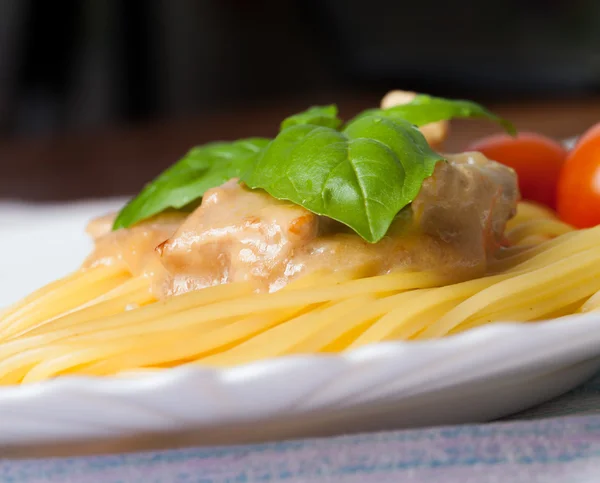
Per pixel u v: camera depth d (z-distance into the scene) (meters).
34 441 0.33
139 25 1.29
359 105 1.11
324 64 1.35
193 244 0.36
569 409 0.36
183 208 0.39
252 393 0.31
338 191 0.34
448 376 0.32
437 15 1.23
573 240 0.39
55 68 1.26
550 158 0.48
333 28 1.29
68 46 1.25
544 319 0.37
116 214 0.41
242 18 1.34
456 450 0.32
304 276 0.36
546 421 0.33
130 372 0.35
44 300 0.39
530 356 0.32
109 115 1.31
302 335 0.36
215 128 0.98
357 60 1.29
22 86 1.25
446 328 0.36
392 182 0.34
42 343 0.36
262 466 0.32
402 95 0.43
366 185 0.34
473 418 0.34
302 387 0.32
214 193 0.37
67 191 0.73
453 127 0.84
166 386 0.31
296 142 0.35
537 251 0.39
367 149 0.35
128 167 0.81
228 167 0.38
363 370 0.31
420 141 0.36
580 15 1.17
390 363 0.31
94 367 0.36
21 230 0.54
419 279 0.37
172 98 1.36
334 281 0.36
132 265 0.38
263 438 0.33
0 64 1.22
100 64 1.28
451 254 0.37
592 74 1.17
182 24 1.33
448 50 1.24
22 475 0.32
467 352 0.32
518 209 0.45
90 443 0.33
